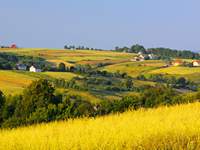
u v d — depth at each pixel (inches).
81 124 1221.1
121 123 1161.4
